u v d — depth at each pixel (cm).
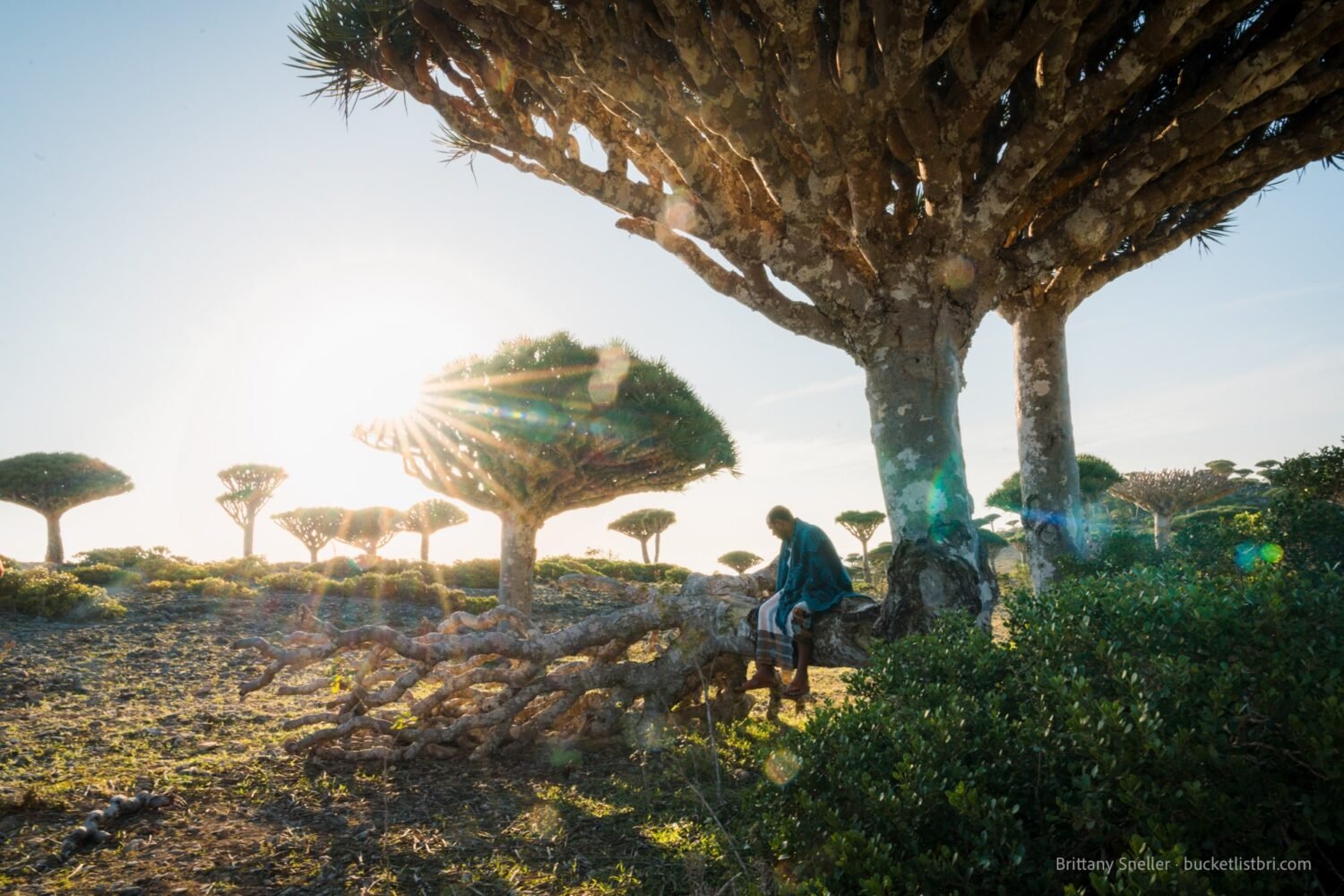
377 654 681
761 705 838
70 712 807
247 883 399
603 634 701
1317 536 756
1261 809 237
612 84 548
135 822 487
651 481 1585
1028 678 337
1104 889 204
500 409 1425
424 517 3303
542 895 382
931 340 617
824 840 300
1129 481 2888
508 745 676
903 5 468
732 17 504
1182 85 637
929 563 568
